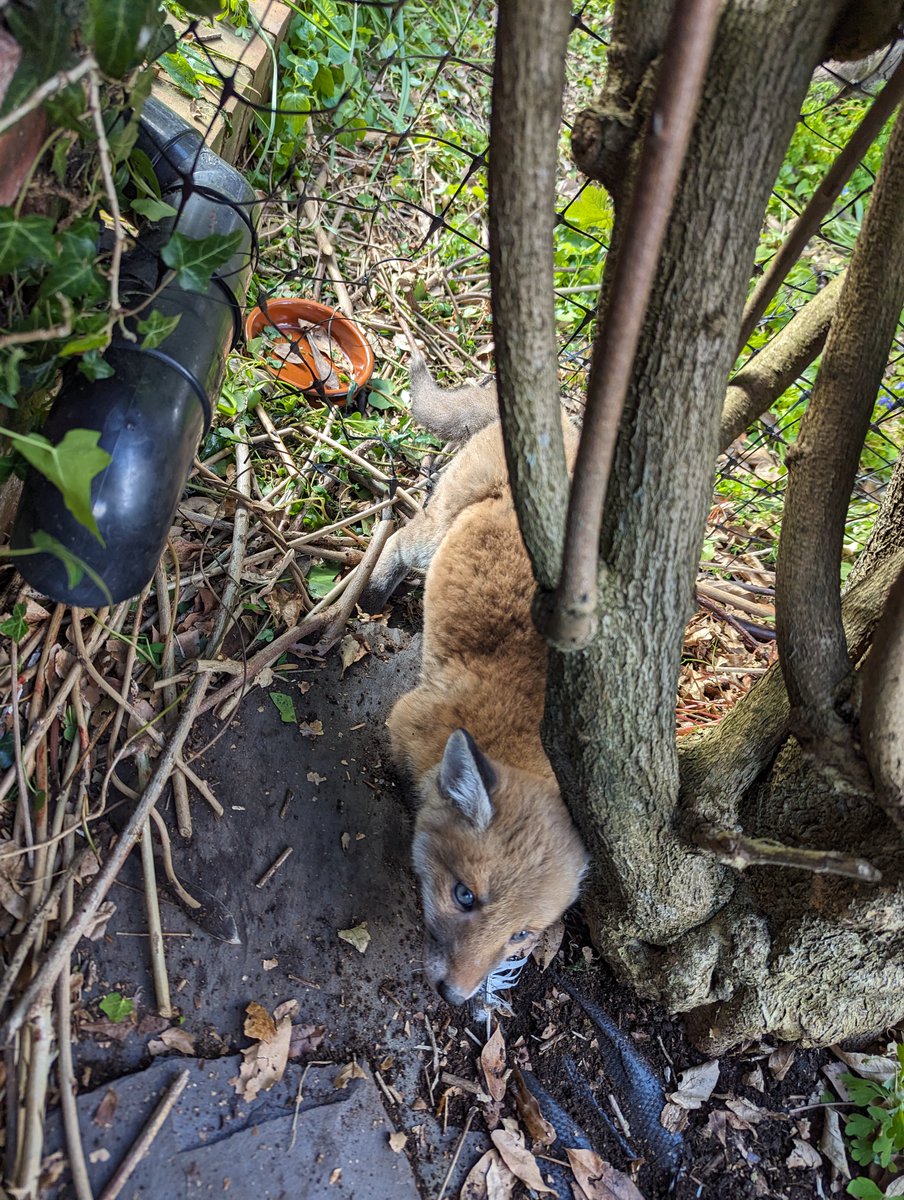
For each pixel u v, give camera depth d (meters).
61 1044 0.42
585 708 0.44
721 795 0.48
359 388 0.83
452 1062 0.53
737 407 0.57
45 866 0.46
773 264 0.51
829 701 0.44
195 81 0.66
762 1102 0.56
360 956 0.54
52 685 0.51
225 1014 0.49
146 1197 0.41
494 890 0.54
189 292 0.46
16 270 0.37
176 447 0.42
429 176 1.04
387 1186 0.46
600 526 0.40
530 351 0.34
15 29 0.32
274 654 0.61
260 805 0.56
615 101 0.37
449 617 0.64
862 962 0.49
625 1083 0.55
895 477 0.53
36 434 0.38
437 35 1.16
